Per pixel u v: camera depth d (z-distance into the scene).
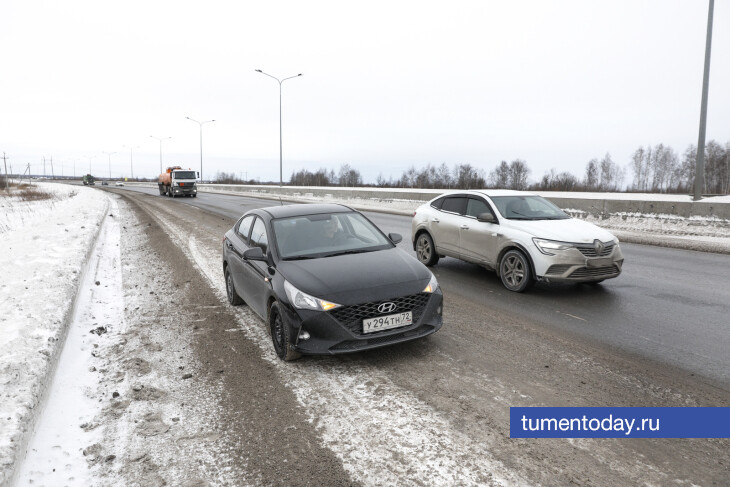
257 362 4.43
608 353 4.46
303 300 4.19
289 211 5.72
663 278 7.68
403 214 21.47
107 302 6.68
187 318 5.82
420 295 4.43
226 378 4.10
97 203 27.94
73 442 3.20
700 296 6.51
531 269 6.67
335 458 2.92
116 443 3.17
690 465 2.79
